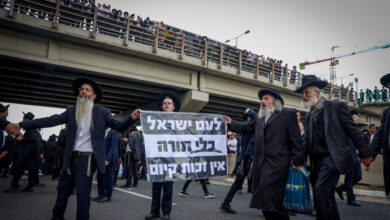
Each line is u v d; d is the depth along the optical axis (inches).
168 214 154.3
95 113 123.7
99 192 227.5
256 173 121.3
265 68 797.9
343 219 176.7
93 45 550.9
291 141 120.1
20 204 205.3
